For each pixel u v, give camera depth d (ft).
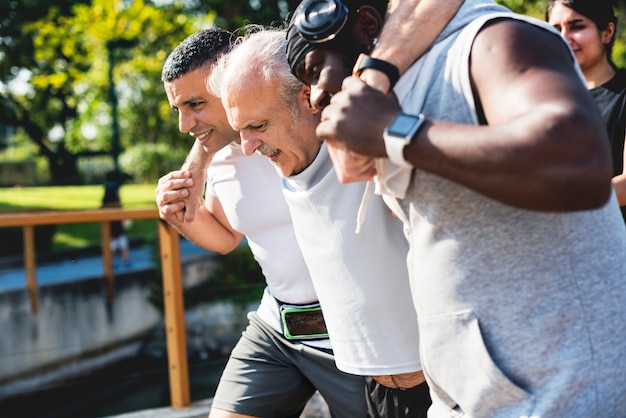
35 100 80.64
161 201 7.78
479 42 4.17
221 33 7.39
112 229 46.01
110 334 28.73
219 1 50.31
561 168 3.56
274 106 5.75
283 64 5.73
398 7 4.50
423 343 4.67
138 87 64.54
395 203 4.60
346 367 6.13
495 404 4.39
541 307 4.19
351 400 7.47
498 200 3.77
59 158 89.40
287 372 7.88
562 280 4.18
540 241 4.17
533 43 4.01
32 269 32.35
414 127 3.84
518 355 4.25
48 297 36.01
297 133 5.82
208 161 7.61
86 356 26.08
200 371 21.18
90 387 21.67
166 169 87.61
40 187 86.84
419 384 6.37
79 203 74.54
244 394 7.91
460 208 4.25
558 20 8.87
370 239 5.62
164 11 52.95
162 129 77.46
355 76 4.38
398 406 6.58
